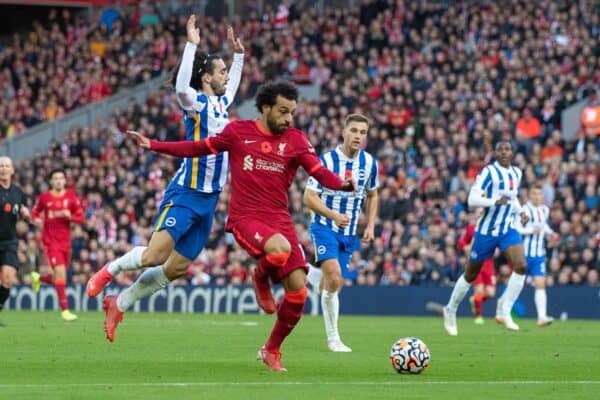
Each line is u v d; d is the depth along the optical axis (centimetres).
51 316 6512
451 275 7162
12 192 5000
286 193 2873
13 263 5025
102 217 8469
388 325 5706
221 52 10281
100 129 9650
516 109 8325
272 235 2784
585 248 6944
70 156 9444
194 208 3162
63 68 10769
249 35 10319
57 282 5894
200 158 3148
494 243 4884
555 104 8244
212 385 2542
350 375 2847
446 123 8450
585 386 2633
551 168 7550
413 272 7275
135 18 11075
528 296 6900
